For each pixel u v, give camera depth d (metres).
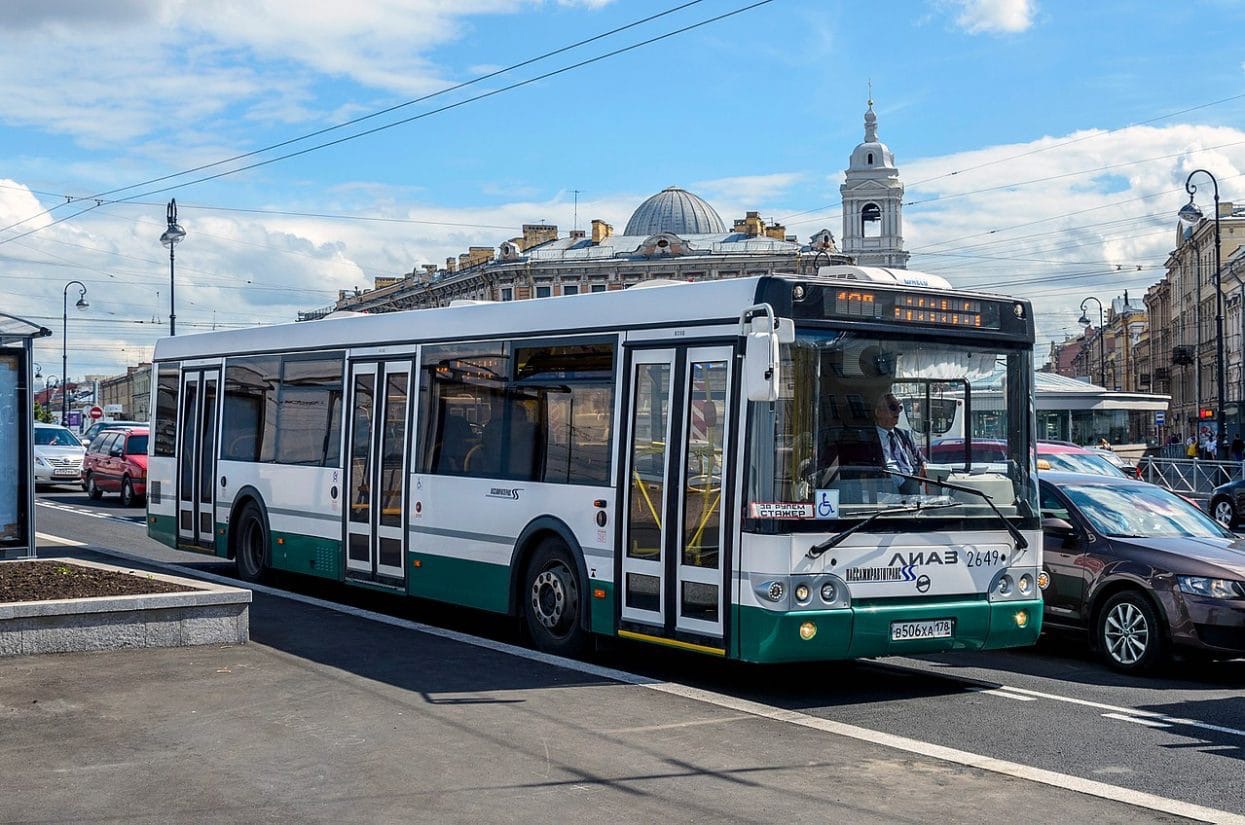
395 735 7.89
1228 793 7.07
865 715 9.02
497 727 8.12
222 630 10.73
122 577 11.60
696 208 95.31
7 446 13.23
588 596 10.55
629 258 86.00
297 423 14.86
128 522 25.72
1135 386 128.88
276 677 9.49
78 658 10.02
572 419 10.91
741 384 9.26
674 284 10.03
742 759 7.49
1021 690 10.05
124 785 6.82
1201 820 6.49
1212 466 35.00
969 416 9.80
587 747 7.69
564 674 9.84
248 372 15.98
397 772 7.10
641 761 7.40
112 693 8.90
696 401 9.66
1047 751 8.02
